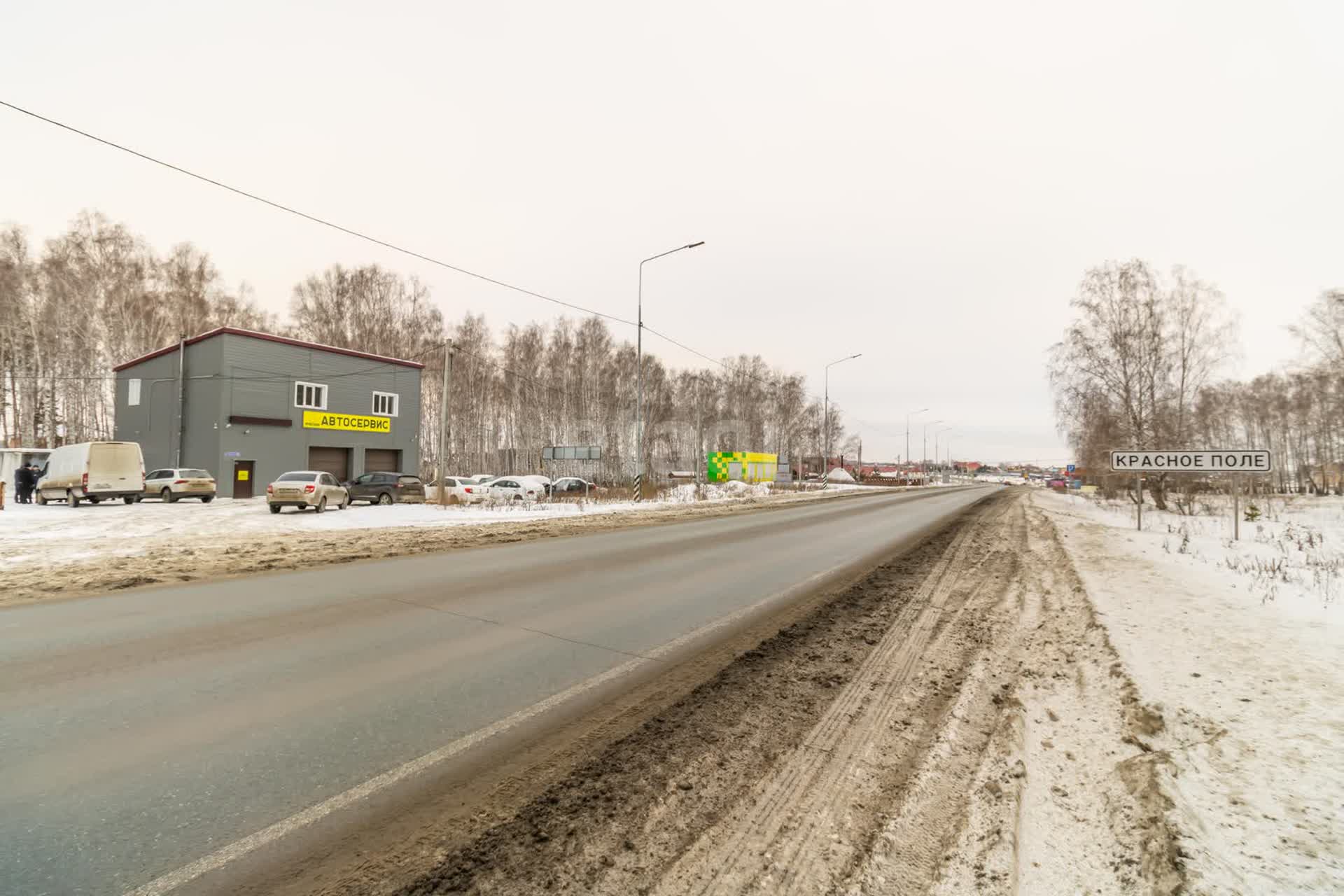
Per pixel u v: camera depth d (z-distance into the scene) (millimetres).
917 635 6020
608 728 3754
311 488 20359
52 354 37750
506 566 9656
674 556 11023
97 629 5742
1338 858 2244
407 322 49875
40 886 2172
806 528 16906
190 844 2477
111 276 39625
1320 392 33906
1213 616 6109
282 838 2543
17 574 8555
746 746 3529
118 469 24156
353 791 2936
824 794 2986
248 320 49344
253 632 5680
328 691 4242
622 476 55125
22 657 4863
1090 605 6879
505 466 51156
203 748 3326
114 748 3309
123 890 2174
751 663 5082
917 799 2936
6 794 2797
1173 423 28734
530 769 3215
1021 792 2980
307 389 32969
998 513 24547
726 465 51062
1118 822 2660
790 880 2338
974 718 3943
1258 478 45344
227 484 29562
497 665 4891
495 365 51812
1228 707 3756
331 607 6730
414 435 38344
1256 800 2688
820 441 99188
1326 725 3434
